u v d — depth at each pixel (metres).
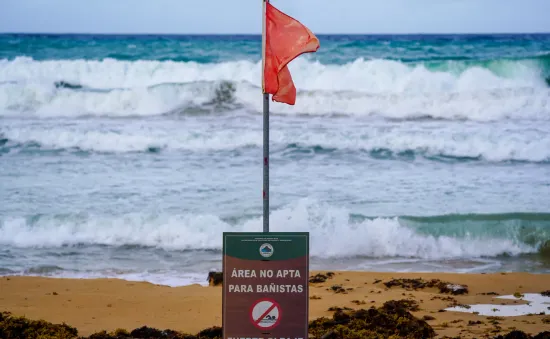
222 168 39.25
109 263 27.69
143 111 49.69
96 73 57.91
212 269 27.03
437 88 55.53
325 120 47.91
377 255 29.12
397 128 45.78
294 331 13.26
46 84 56.16
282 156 41.34
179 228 30.72
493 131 45.25
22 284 23.78
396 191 35.81
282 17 15.34
